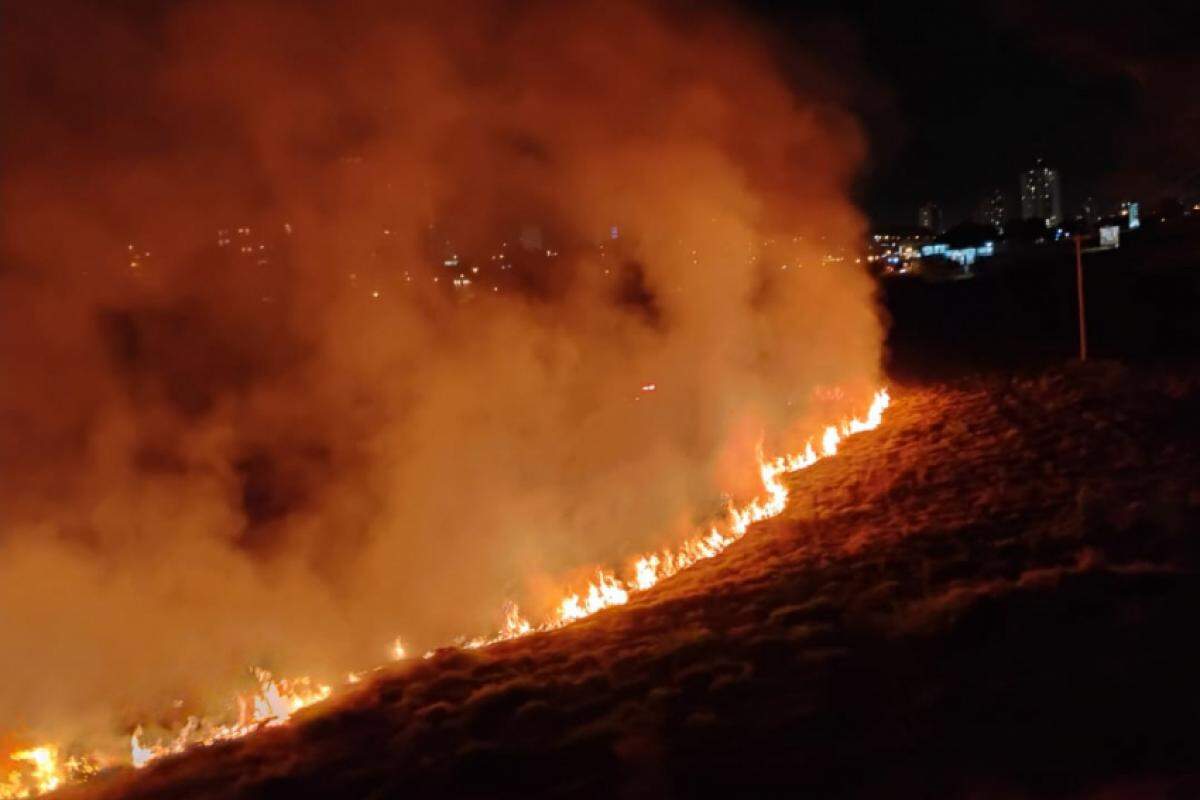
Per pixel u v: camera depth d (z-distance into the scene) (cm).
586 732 566
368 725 629
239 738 665
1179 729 496
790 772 500
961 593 703
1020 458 1123
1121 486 962
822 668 616
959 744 508
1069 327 2194
